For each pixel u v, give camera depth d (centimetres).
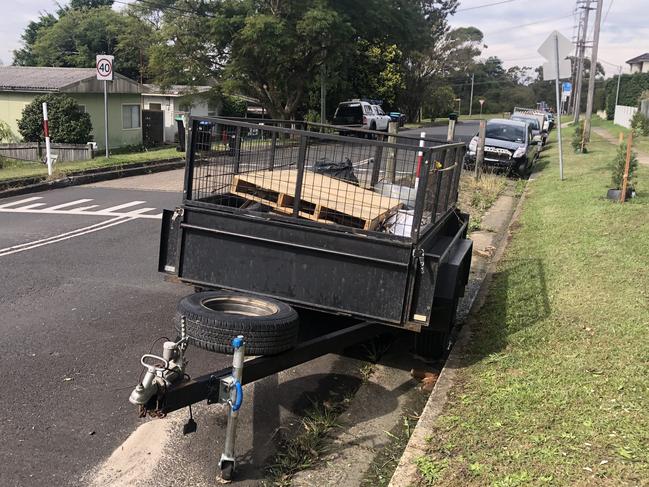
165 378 325
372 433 413
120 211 1156
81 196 1341
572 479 311
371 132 698
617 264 692
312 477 360
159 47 2834
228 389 341
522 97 10588
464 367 471
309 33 2705
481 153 1605
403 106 6194
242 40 2702
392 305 419
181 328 366
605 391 401
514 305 603
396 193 538
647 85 5162
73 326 572
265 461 374
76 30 5328
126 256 827
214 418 424
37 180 1452
